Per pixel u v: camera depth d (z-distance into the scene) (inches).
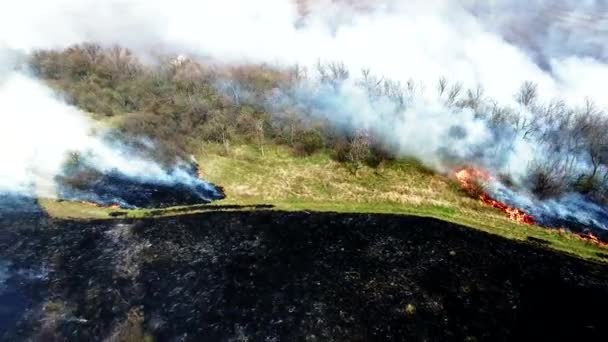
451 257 2736.2
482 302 2455.7
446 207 3206.2
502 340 2258.9
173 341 2196.1
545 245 2896.2
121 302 2377.0
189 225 2940.5
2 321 2265.0
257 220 3004.4
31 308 2335.1
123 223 2938.0
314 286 2503.7
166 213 3058.6
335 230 2930.6
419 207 3196.4
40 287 2449.6
